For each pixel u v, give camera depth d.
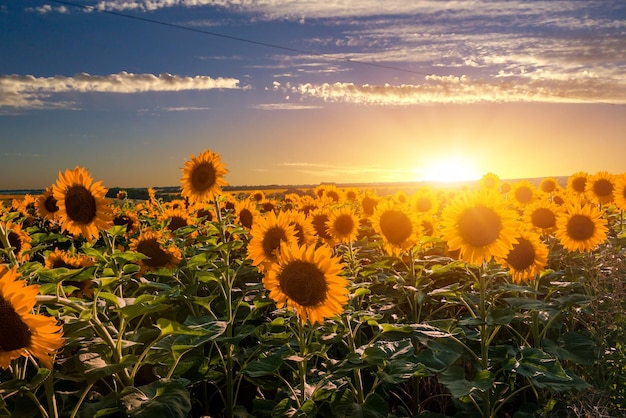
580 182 15.26
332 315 4.16
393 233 6.82
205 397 5.67
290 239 5.16
